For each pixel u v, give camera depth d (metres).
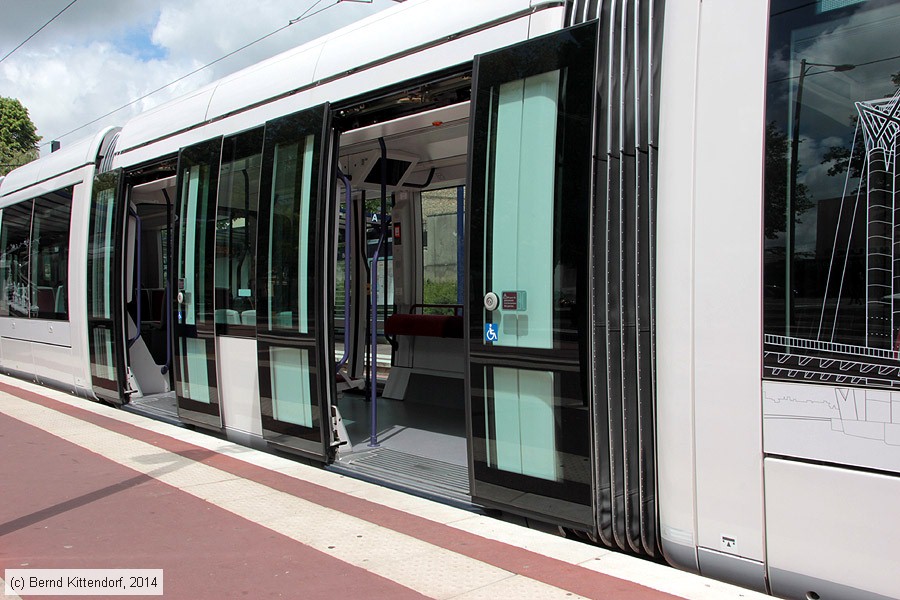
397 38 4.73
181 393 6.79
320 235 5.16
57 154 9.45
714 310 3.10
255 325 5.84
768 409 2.95
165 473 5.26
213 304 6.33
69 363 8.77
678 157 3.23
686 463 3.21
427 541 3.81
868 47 2.75
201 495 4.71
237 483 4.98
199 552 3.76
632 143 3.49
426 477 4.86
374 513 4.29
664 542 3.32
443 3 4.52
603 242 3.55
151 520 4.26
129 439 6.39
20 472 5.35
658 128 3.37
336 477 5.08
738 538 3.04
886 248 2.69
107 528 4.14
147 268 9.66
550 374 3.70
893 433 2.63
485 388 4.03
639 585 3.17
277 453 5.78
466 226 4.12
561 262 3.65
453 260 7.57
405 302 8.16
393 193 8.09
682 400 3.21
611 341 3.54
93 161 8.23
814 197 2.86
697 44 3.20
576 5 3.75
